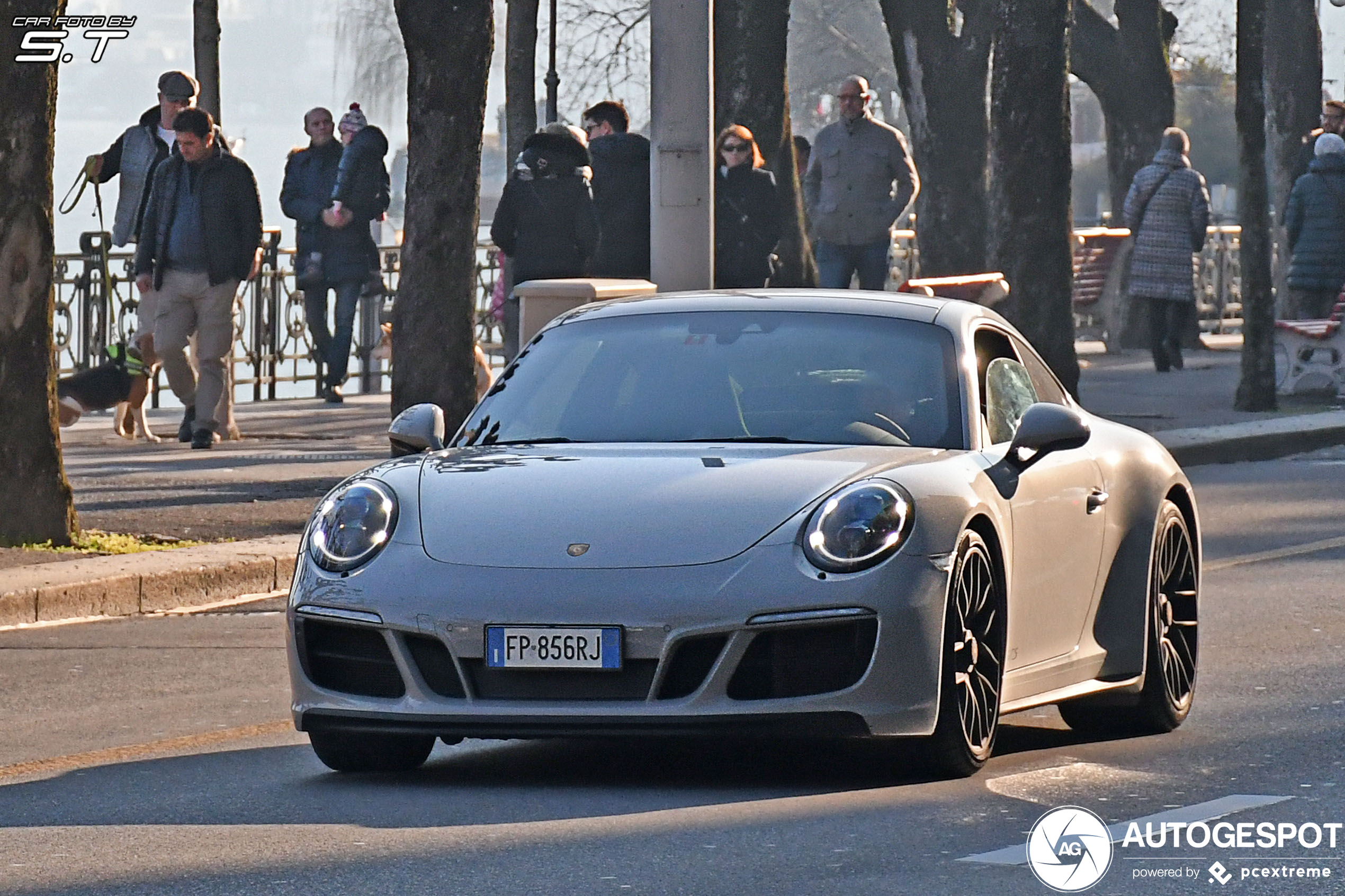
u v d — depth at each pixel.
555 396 19.97
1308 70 75.06
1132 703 20.81
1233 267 82.25
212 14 49.25
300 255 57.69
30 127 31.45
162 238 44.97
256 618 29.05
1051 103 48.16
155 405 60.88
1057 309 48.41
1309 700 22.11
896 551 17.06
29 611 28.14
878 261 54.22
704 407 19.44
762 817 16.34
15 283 31.55
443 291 38.81
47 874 14.88
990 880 14.40
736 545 17.03
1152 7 75.44
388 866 14.88
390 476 18.52
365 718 17.42
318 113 57.19
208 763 19.55
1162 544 21.09
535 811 16.78
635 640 16.73
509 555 17.22
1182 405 54.31
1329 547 34.75
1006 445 19.44
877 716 16.88
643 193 45.22
